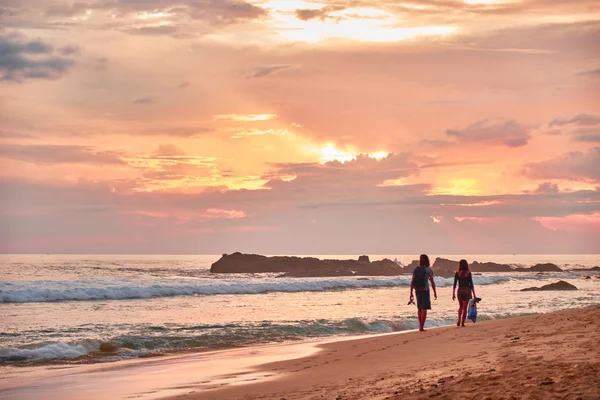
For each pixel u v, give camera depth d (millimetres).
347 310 34000
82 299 39688
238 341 21531
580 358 9562
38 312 31188
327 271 89125
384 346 16688
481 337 15789
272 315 30922
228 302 39156
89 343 19672
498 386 8000
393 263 99688
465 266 20266
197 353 18812
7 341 21156
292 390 10594
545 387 7555
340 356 15453
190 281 56500
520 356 10836
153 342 20672
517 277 89000
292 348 18562
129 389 12305
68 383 13422
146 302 38281
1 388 12922
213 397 10625
